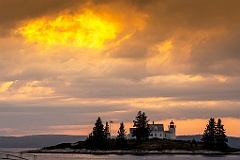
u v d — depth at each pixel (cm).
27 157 16412
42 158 18925
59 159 18862
